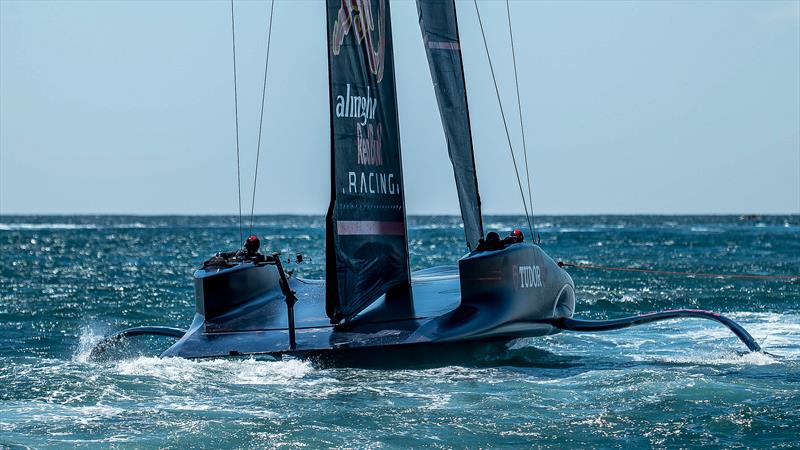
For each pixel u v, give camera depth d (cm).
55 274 9950
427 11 4172
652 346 4300
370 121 3641
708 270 9819
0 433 2447
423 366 3488
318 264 10919
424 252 14925
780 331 4844
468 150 4250
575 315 5812
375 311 3672
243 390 2991
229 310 3769
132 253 16125
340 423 2588
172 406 2769
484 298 3578
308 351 3303
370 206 3628
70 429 2494
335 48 3500
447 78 4206
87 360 3831
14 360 3794
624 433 2508
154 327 3978
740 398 2902
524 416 2684
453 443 2408
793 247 16350
